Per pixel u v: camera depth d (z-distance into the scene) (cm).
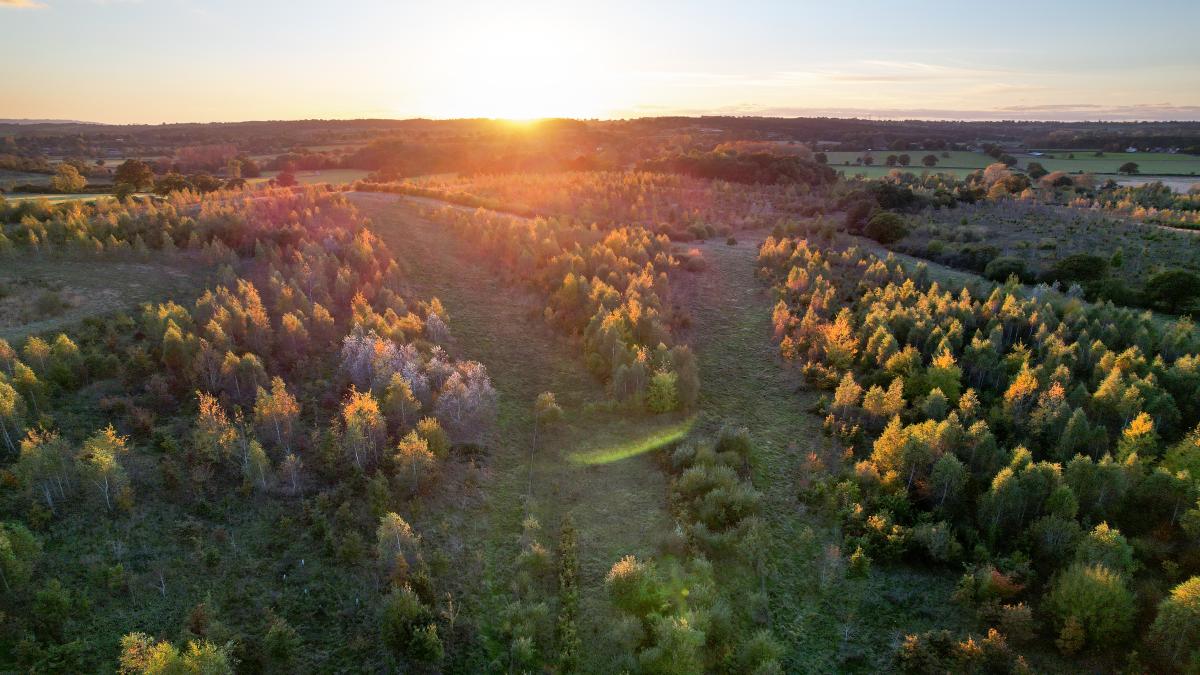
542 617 3909
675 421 6144
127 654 2991
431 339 6862
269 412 4791
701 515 4809
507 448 5619
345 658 3550
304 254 7919
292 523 4256
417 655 3516
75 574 3609
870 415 5853
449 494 4850
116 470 4012
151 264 7388
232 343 5791
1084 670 3594
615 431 5978
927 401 5638
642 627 3869
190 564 3847
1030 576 4075
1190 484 4275
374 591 3919
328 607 3794
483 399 5812
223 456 4562
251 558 3975
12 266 6700
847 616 4106
